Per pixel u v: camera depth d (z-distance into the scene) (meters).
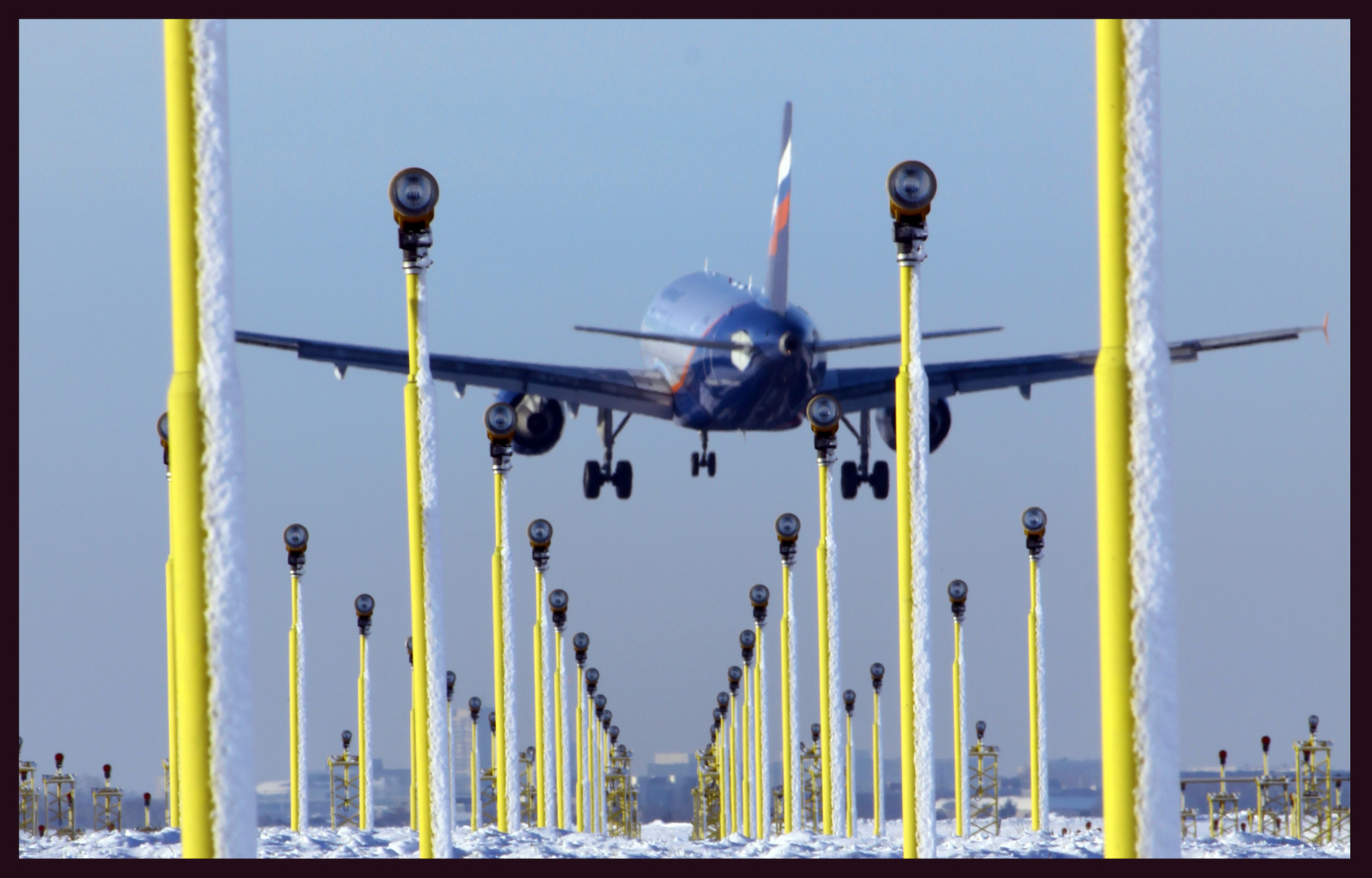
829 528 153.38
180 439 53.62
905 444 93.50
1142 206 51.19
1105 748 51.31
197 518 53.47
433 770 100.44
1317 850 162.62
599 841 173.88
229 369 53.91
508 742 170.75
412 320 98.81
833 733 157.88
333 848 158.38
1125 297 51.22
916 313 92.88
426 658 99.94
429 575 99.50
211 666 53.28
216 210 54.03
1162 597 50.69
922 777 93.69
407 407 99.06
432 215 97.75
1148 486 50.88
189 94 54.06
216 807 53.09
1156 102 51.41
